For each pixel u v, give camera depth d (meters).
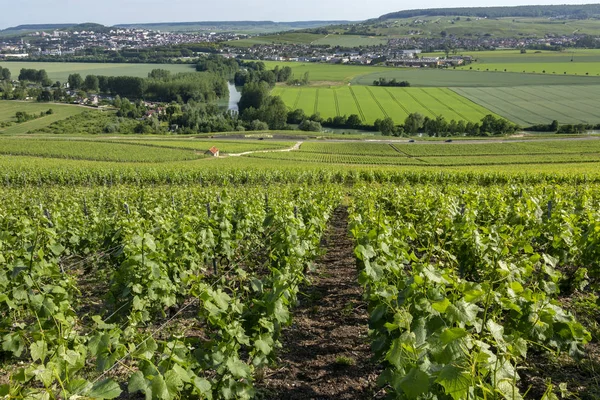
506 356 3.34
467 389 2.57
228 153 68.12
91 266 10.35
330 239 13.86
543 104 112.94
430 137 87.12
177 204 15.37
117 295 6.99
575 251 7.30
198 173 35.47
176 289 7.37
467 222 7.70
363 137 87.38
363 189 18.08
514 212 9.34
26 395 2.83
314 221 9.49
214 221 9.35
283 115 106.00
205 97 141.62
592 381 5.05
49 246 7.72
